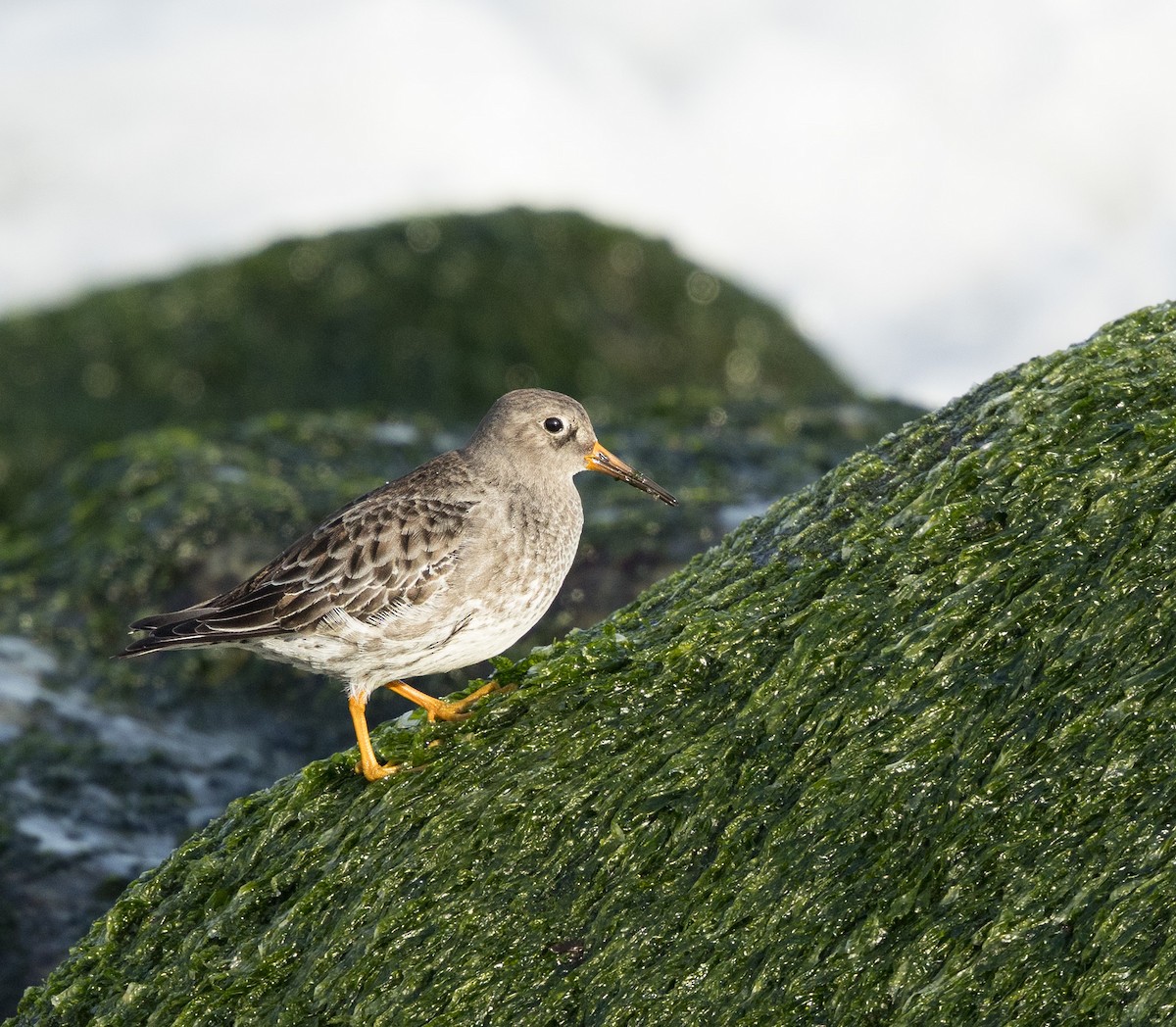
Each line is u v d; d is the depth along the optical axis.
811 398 18.27
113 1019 7.68
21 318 24.45
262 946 7.54
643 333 25.09
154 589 14.27
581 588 13.51
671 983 6.43
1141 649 6.48
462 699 8.76
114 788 12.11
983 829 6.24
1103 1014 5.55
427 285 24.39
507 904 7.06
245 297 24.27
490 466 9.20
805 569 7.92
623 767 7.37
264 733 13.21
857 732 6.88
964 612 7.06
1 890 11.00
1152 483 7.06
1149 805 5.98
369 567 8.67
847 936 6.23
